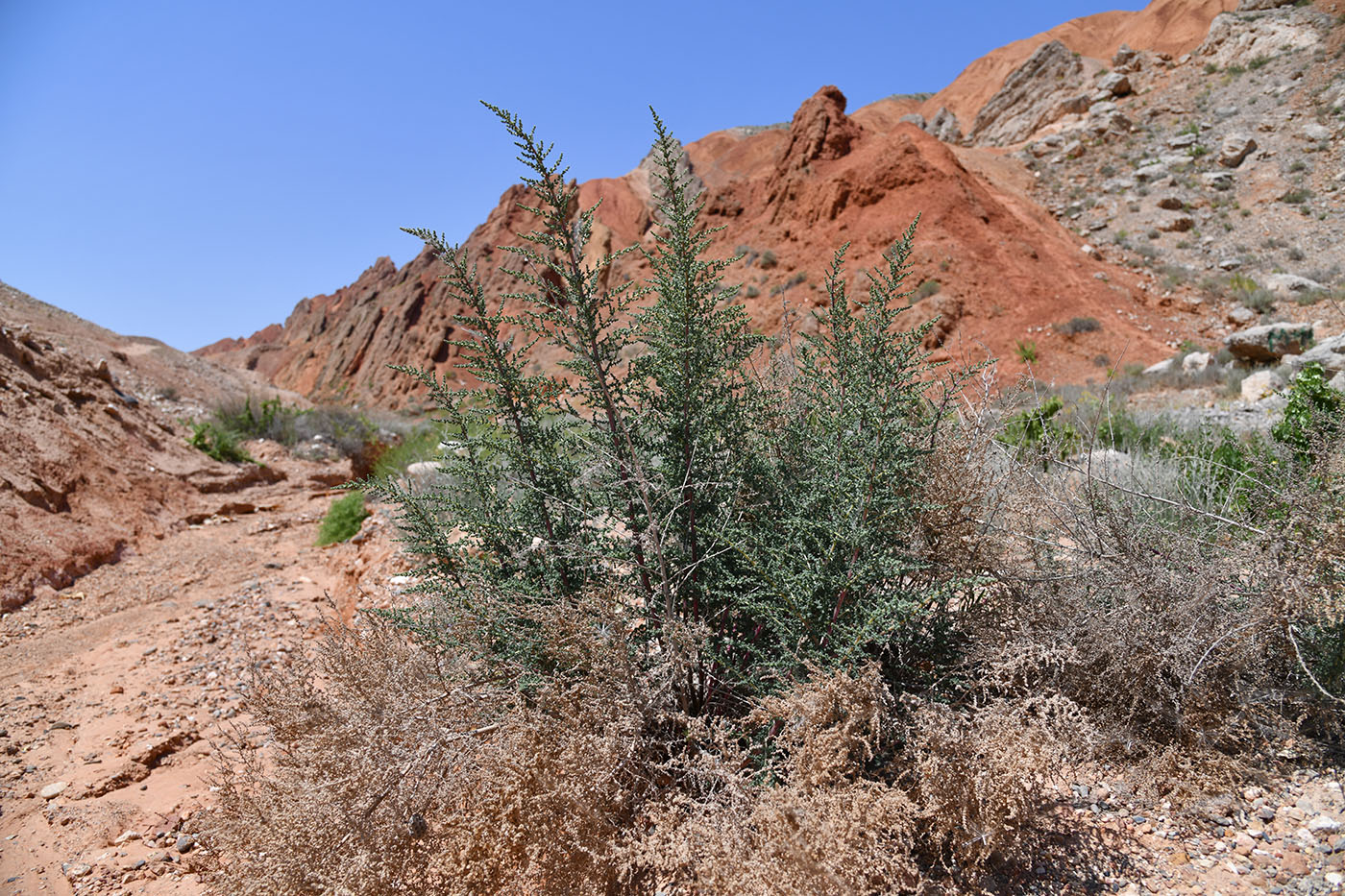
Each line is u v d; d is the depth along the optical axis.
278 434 20.14
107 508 10.26
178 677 5.48
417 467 8.69
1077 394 15.61
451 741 2.47
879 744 2.27
